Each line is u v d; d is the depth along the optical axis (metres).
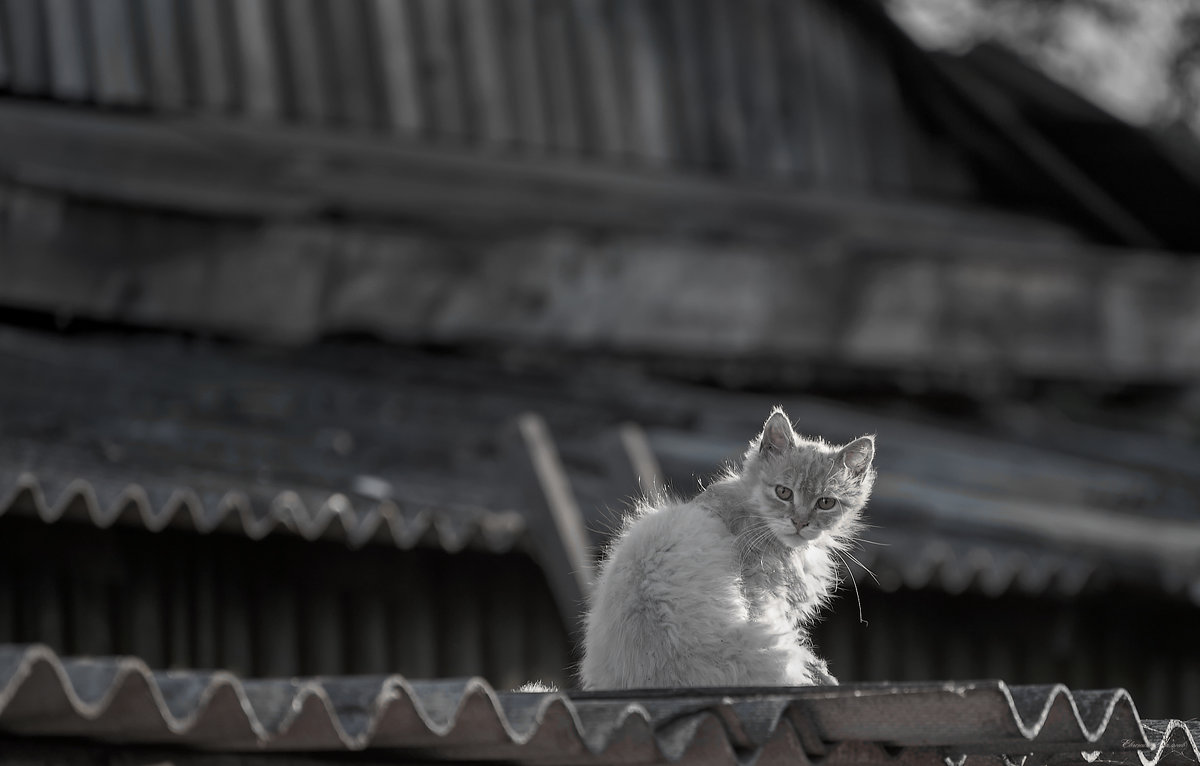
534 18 14.98
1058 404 16.45
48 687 3.10
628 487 9.51
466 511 8.59
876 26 16.25
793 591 5.38
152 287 12.36
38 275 11.88
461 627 9.23
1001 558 9.88
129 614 8.09
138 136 12.95
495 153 14.65
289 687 3.58
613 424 11.34
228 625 8.42
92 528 7.95
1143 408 16.78
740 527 5.36
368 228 13.35
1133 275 16.14
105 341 12.16
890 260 15.20
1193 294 16.36
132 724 3.33
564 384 13.05
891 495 10.62
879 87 16.50
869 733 4.00
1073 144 17.67
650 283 14.30
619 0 15.38
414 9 14.46
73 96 12.84
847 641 10.30
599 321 14.07
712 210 15.50
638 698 4.12
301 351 12.80
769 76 16.02
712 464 10.55
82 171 12.37
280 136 13.71
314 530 7.85
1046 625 11.04
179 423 9.35
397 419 10.63
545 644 9.59
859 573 9.41
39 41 12.74
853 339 14.99
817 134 16.17
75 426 8.75
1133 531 10.81
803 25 16.20
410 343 13.78
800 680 4.61
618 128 15.23
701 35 15.75
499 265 13.74
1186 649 11.56
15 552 7.70
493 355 14.05
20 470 7.18
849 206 16.23
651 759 3.89
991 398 16.05
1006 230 17.06
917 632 10.56
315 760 3.99
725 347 14.51
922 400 15.79
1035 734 3.79
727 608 4.66
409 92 14.36
